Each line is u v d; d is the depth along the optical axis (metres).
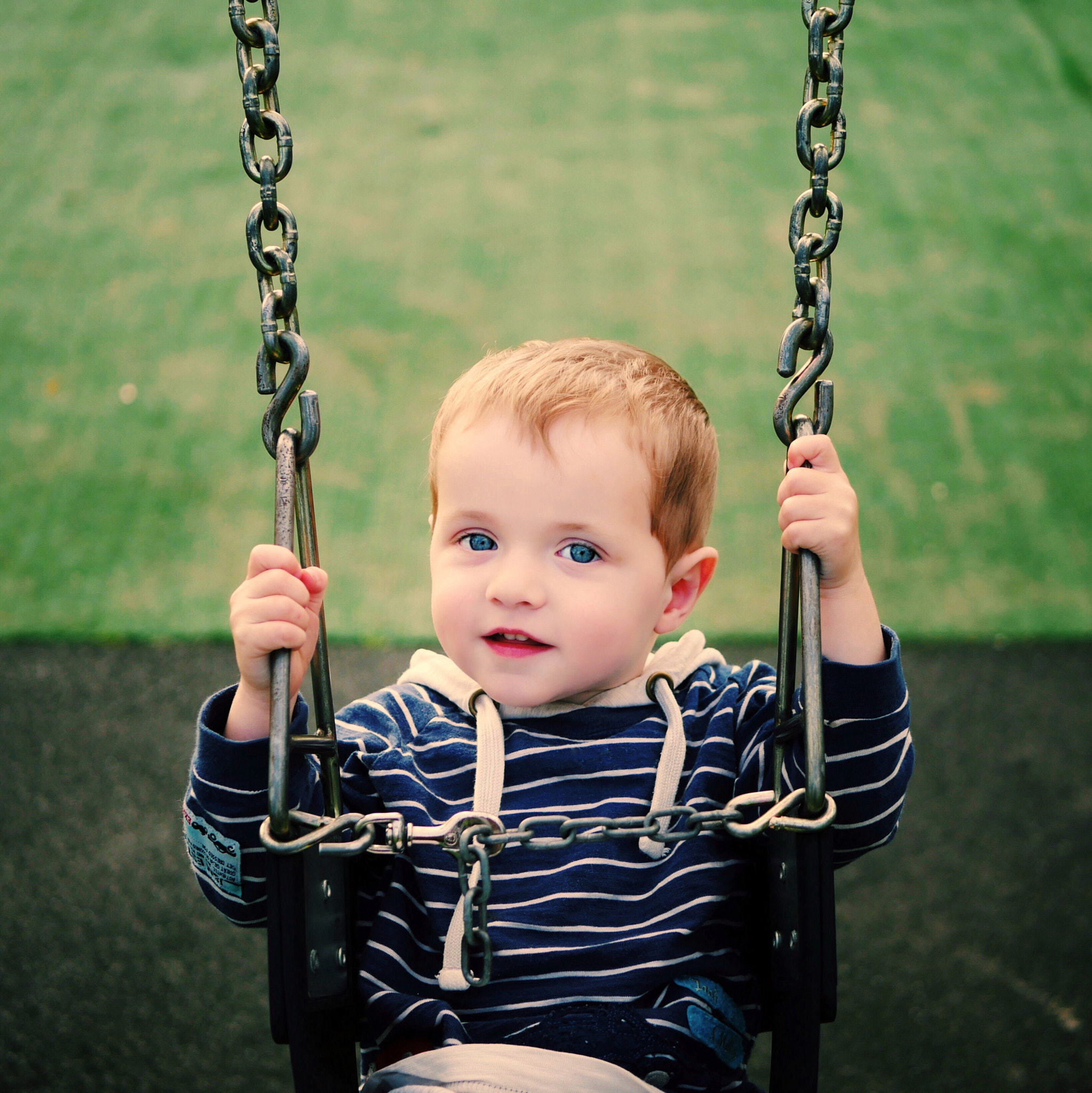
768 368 5.09
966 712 3.74
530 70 7.21
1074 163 6.53
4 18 7.49
